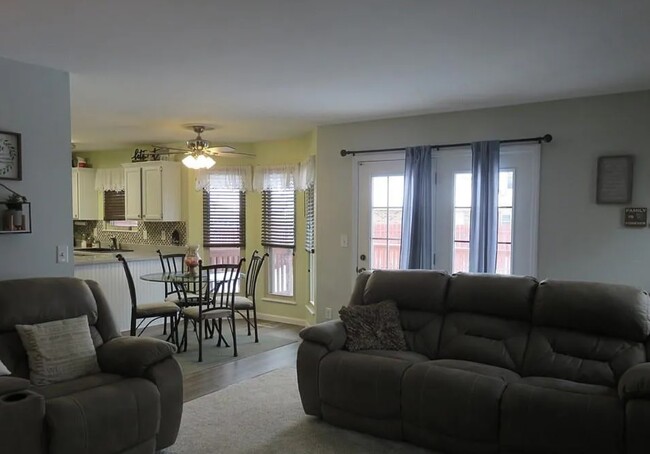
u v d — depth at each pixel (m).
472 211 4.70
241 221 7.25
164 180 7.11
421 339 3.74
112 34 2.84
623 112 4.17
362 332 3.71
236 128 5.90
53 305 3.19
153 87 4.00
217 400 3.93
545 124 4.48
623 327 3.10
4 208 3.28
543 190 4.48
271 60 3.32
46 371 2.93
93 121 5.47
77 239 8.62
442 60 3.32
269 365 4.86
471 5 2.46
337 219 5.57
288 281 6.93
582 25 2.71
